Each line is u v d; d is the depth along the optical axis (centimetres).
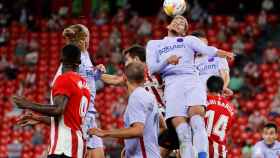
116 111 6200
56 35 7394
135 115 2289
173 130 2650
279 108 5884
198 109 2584
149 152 2323
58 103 2231
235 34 6962
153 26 7206
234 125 5794
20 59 7094
